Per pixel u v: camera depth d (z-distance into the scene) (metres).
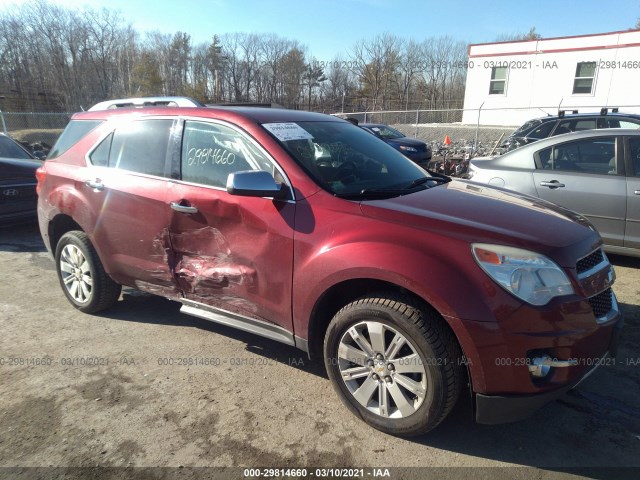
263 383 3.17
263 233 2.92
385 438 2.64
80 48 49.25
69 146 4.21
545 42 21.14
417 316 2.42
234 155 3.18
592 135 5.32
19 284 5.03
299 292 2.79
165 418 2.80
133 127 3.74
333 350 2.77
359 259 2.52
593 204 5.17
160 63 57.72
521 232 2.49
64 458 2.48
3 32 46.31
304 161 3.03
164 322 4.09
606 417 2.83
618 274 5.07
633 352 3.52
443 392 2.41
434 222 2.53
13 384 3.15
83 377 3.23
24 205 6.89
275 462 2.46
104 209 3.76
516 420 2.41
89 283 4.11
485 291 2.31
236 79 56.59
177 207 3.29
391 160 3.67
